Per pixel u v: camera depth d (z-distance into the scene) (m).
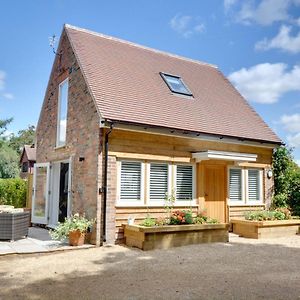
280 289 6.01
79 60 11.95
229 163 13.16
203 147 12.45
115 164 10.42
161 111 11.82
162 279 6.62
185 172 12.11
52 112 14.24
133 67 13.57
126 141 10.67
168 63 15.76
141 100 11.77
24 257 8.52
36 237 11.11
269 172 14.35
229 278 6.71
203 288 6.04
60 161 13.09
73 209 11.45
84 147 11.12
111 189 10.27
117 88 11.64
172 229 9.95
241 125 13.87
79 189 11.20
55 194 13.59
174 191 11.62
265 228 12.13
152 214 11.08
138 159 10.91
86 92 11.28
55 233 10.10
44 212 13.58
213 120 13.09
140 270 7.30
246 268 7.55
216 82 16.53
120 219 10.42
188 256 8.75
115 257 8.57
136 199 10.87
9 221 10.21
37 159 15.52
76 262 8.01
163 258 8.50
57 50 14.09
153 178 11.29
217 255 8.91
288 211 13.52
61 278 6.66
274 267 7.67
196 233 10.55
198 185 12.26
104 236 10.02
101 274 6.97
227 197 13.06
